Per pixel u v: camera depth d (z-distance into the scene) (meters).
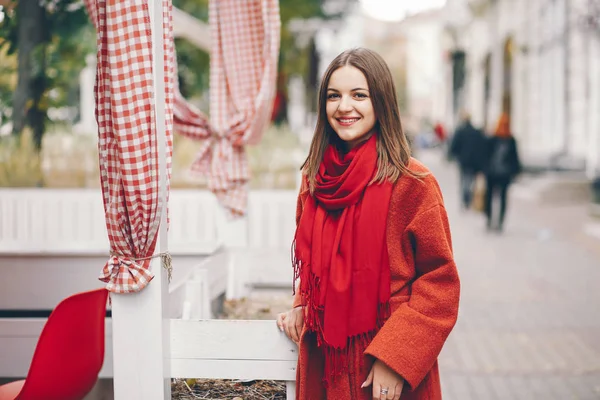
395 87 2.30
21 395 2.55
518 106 22.86
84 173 8.30
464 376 4.45
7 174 7.39
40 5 6.70
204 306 3.92
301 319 2.45
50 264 4.64
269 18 4.36
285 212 6.61
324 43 19.28
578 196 15.59
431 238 2.15
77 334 2.68
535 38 21.09
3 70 7.36
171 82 2.72
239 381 3.24
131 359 2.53
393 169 2.20
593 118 15.39
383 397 2.15
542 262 8.61
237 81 4.57
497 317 5.91
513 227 12.11
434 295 2.15
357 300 2.18
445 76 45.12
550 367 4.60
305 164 2.40
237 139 4.65
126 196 2.41
